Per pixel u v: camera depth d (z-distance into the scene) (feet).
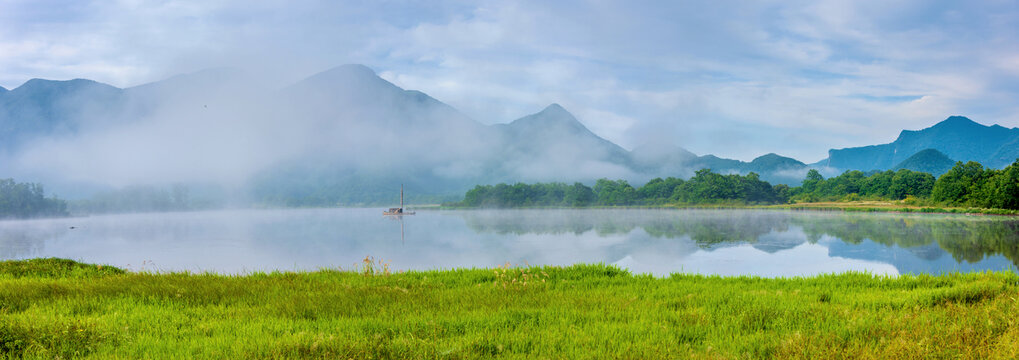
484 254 161.17
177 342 25.79
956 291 36.96
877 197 561.43
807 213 387.96
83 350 24.20
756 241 176.35
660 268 115.75
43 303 35.22
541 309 33.86
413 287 44.29
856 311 31.76
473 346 24.81
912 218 283.79
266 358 22.54
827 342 24.49
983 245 144.15
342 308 33.78
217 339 25.86
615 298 38.78
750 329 28.50
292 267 141.08
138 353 24.04
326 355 22.66
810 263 119.65
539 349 24.64
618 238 204.74
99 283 44.14
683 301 37.65
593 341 25.76
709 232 220.23
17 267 60.13
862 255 131.54
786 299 37.50
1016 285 42.96
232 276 52.24
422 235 253.65
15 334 25.35
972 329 25.04
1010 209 303.89
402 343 24.36
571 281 49.37
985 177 348.18
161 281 45.83
